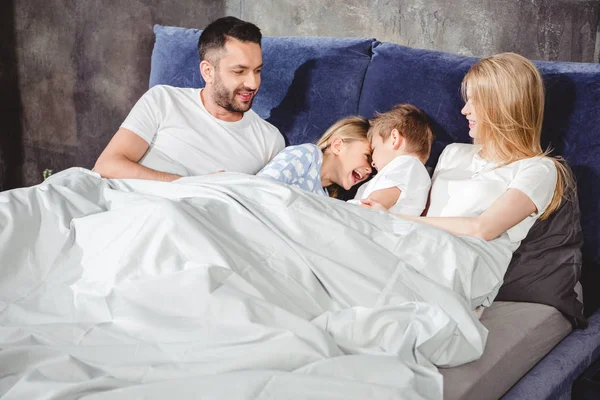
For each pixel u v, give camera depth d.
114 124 3.27
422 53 2.35
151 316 1.33
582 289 2.10
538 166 1.91
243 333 1.27
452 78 2.27
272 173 2.07
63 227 1.67
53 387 1.13
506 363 1.59
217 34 2.30
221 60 2.30
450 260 1.69
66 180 1.94
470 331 1.51
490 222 1.83
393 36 2.69
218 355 1.24
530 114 1.98
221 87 2.33
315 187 2.15
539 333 1.76
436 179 2.10
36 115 3.36
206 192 1.76
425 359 1.39
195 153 2.38
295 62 2.52
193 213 1.59
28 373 1.18
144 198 1.72
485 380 1.49
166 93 2.42
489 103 1.98
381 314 1.43
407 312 1.46
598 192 2.06
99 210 1.77
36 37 3.28
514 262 1.92
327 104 2.45
